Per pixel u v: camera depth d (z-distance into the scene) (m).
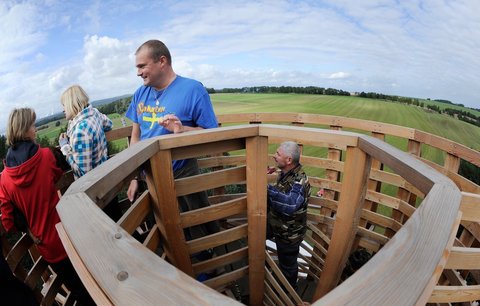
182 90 2.18
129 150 1.43
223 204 2.23
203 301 0.53
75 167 2.12
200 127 2.23
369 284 0.56
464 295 1.24
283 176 2.84
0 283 1.41
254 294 2.85
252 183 2.18
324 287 2.50
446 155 2.56
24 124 1.77
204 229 2.78
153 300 0.54
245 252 2.63
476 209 1.04
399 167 1.29
